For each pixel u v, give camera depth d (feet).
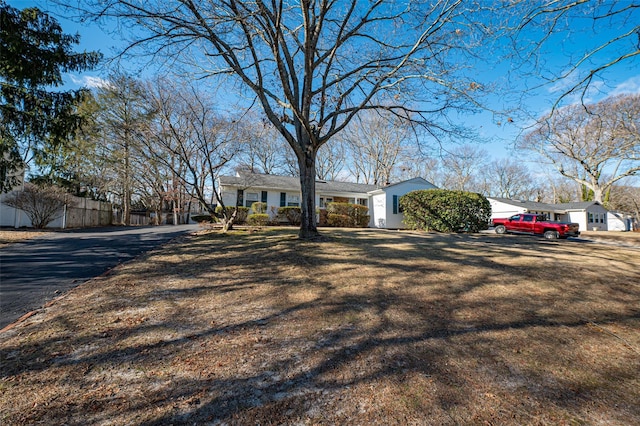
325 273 18.97
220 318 12.10
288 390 7.57
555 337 11.44
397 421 6.54
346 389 7.68
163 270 19.35
